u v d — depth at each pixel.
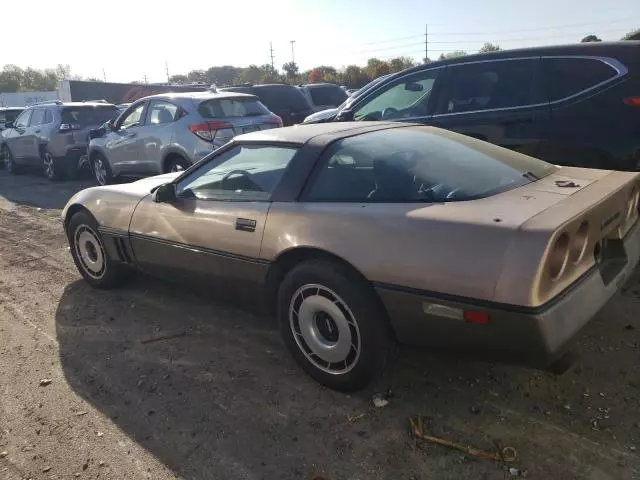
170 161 8.32
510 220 2.33
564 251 2.28
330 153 3.09
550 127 4.96
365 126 3.54
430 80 5.87
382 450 2.49
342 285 2.71
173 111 8.15
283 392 3.00
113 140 9.23
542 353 2.27
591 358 3.16
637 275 4.28
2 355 3.58
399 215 2.61
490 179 2.88
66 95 24.98
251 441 2.61
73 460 2.54
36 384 3.20
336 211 2.83
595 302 2.49
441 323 2.46
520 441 2.50
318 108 14.62
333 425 2.70
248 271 3.25
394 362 2.93
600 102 4.70
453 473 2.33
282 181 3.15
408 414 2.75
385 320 2.71
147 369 3.32
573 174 3.15
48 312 4.24
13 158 12.94
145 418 2.83
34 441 2.69
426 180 2.83
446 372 3.10
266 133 3.49
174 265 3.78
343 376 2.88
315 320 2.95
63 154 11.09
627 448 2.41
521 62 5.20
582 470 2.30
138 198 4.04
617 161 4.62
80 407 2.95
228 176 3.49
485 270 2.28
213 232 3.40
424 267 2.46
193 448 2.58
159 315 4.09
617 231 2.84
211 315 4.06
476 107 5.47
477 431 2.58
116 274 4.49
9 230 7.00
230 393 3.02
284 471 2.40
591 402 2.76
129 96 24.81
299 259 3.02
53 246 6.12
